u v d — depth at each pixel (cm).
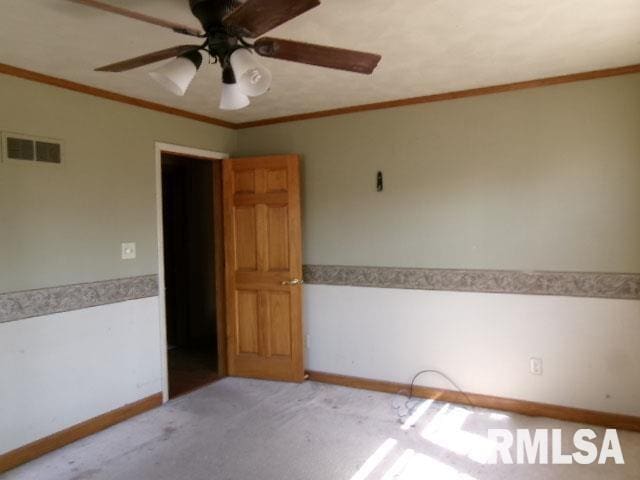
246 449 280
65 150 291
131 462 268
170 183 538
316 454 273
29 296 272
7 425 261
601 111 295
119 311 324
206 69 268
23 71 267
